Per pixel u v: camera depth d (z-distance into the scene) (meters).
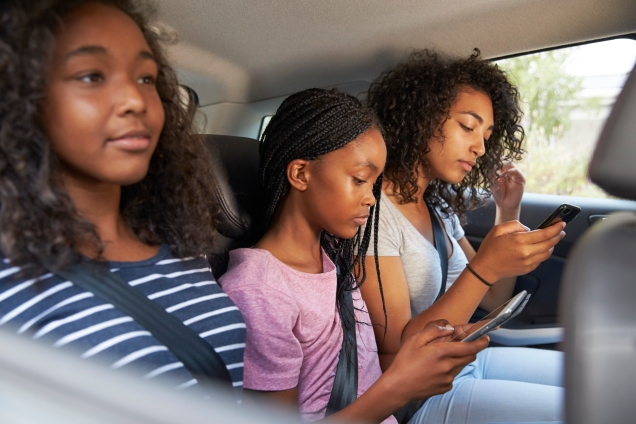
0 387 0.45
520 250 1.29
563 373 0.69
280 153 1.18
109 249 0.82
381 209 1.46
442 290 1.57
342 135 1.13
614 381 0.66
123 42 0.74
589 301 0.69
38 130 0.70
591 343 0.67
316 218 1.17
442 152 1.49
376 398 1.04
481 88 1.51
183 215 0.93
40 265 0.72
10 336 0.49
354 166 1.13
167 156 0.93
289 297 1.08
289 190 1.21
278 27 1.55
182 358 0.80
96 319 0.73
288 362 1.07
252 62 1.73
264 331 1.05
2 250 0.72
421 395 1.06
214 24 1.53
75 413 0.41
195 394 0.48
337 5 1.47
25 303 0.71
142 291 0.82
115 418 0.39
